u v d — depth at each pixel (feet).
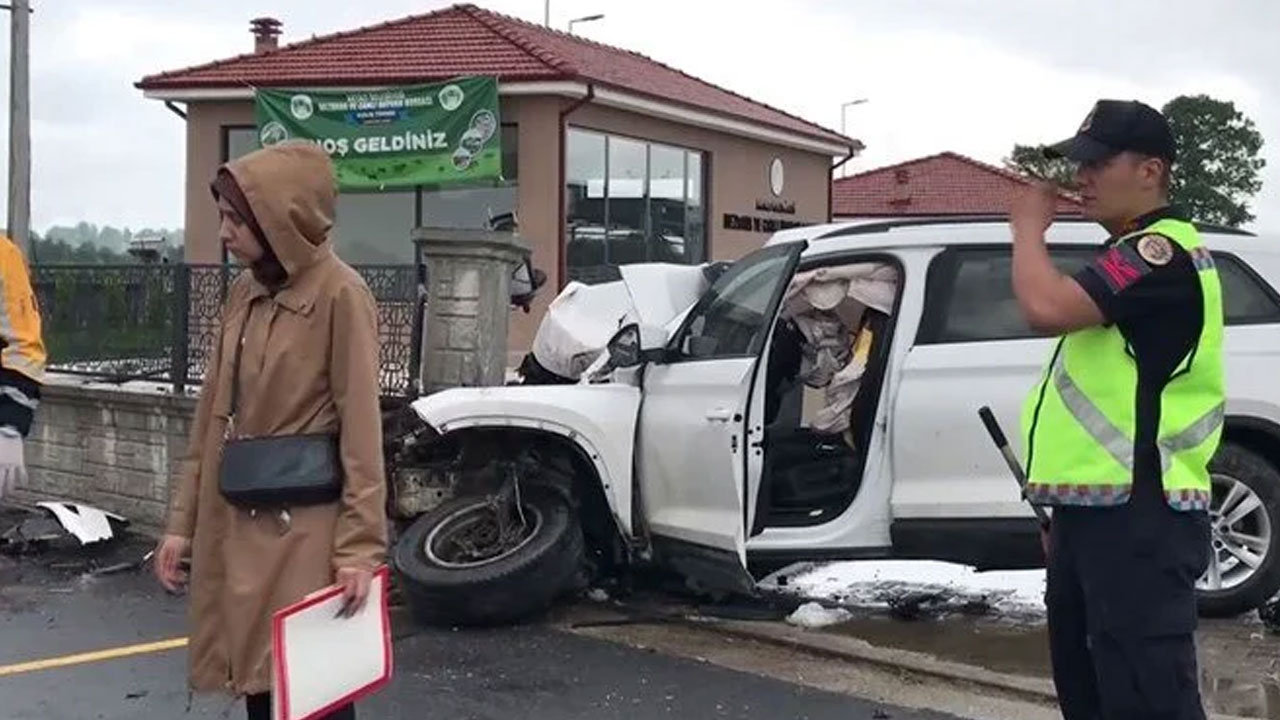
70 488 34.32
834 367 24.11
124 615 24.32
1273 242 23.79
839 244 23.49
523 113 62.85
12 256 17.66
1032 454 12.30
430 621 23.36
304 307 12.16
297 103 63.62
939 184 132.57
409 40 68.23
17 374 17.57
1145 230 11.94
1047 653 21.18
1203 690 19.02
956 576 26.07
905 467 22.31
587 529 25.14
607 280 33.27
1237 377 22.72
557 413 23.84
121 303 34.30
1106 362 11.78
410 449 25.21
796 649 21.77
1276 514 22.79
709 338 23.61
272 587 12.07
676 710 18.71
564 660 21.24
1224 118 186.19
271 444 12.12
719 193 74.28
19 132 44.52
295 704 11.37
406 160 62.54
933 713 18.51
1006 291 22.72
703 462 22.63
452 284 28.60
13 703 18.95
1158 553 11.59
